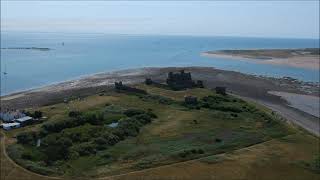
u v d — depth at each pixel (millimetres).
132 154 58094
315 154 60219
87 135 64375
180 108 86562
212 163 55125
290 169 53969
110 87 119188
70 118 70688
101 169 52812
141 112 79188
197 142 64000
